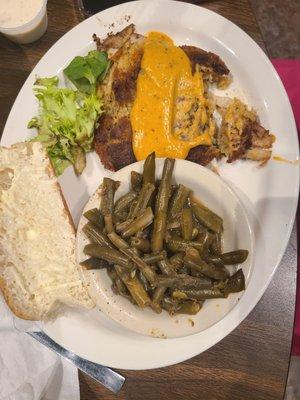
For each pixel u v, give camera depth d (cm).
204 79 27
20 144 27
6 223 26
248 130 26
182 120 26
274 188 26
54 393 26
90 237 24
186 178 25
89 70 27
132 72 27
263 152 26
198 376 26
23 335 27
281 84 26
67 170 28
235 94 28
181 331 23
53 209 26
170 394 26
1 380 26
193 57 27
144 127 26
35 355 27
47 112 28
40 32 29
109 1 29
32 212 26
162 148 26
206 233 24
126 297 24
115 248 24
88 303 26
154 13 28
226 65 28
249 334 25
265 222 25
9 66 30
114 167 27
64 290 26
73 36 28
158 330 24
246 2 28
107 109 27
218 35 27
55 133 27
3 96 30
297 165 26
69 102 27
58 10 29
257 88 27
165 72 26
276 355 25
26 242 26
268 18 41
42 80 28
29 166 27
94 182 28
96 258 24
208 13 27
